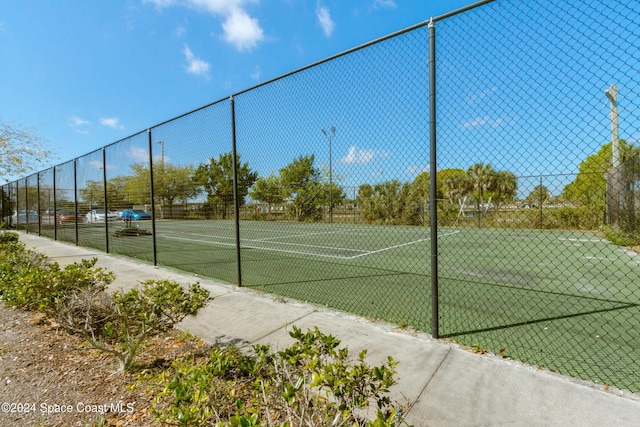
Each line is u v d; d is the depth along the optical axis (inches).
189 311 118.1
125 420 80.5
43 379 101.3
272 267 274.2
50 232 521.0
